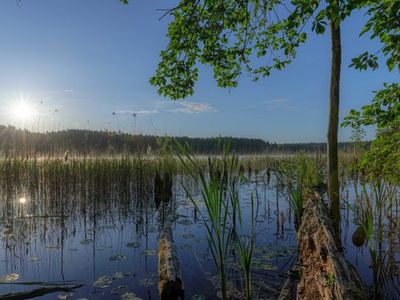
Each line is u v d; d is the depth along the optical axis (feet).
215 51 20.51
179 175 43.42
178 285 12.35
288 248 17.78
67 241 20.20
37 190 29.63
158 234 21.85
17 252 18.06
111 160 34.40
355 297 8.33
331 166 17.83
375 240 17.20
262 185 46.52
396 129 13.78
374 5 11.42
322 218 14.78
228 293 12.42
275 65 22.16
